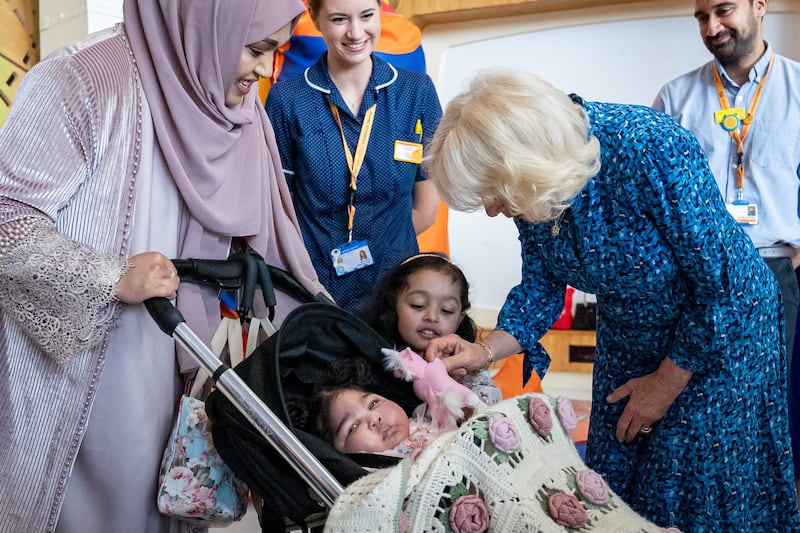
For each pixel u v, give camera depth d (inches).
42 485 66.1
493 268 186.5
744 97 120.2
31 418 66.1
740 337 70.2
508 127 58.8
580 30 175.3
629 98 174.7
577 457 62.7
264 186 79.5
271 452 61.9
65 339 63.2
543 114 59.2
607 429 81.6
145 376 68.5
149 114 68.8
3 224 60.6
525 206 60.2
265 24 69.4
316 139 102.7
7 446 65.9
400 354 75.9
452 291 87.8
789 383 123.1
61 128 63.4
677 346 70.9
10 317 66.1
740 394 72.6
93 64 66.0
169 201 71.2
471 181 60.9
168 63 69.0
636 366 78.8
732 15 114.9
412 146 105.0
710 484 73.3
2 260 60.6
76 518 68.8
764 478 76.7
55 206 63.1
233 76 70.6
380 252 105.5
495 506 55.9
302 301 81.1
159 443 70.6
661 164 63.6
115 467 68.0
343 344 77.7
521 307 81.5
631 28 171.6
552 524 55.4
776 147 117.3
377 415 72.7
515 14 177.3
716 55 119.4
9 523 66.4
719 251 66.1
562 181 58.7
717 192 67.1
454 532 54.4
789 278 117.6
